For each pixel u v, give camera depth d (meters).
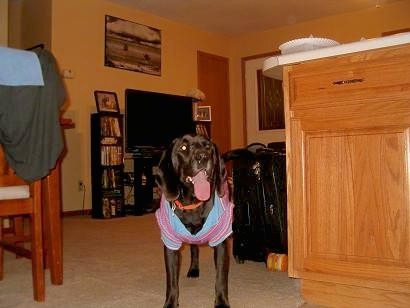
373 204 1.63
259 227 2.47
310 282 1.79
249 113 7.39
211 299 1.84
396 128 1.60
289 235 1.83
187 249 2.94
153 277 2.21
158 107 5.73
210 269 2.38
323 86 1.76
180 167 1.67
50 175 2.08
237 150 2.57
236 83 7.52
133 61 5.94
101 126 5.00
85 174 5.30
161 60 6.37
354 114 1.68
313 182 1.77
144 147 5.50
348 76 1.70
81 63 5.32
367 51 1.65
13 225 2.96
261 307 1.72
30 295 1.92
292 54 1.82
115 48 5.70
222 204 1.71
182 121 6.02
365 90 1.66
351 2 6.02
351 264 1.67
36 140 1.74
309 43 1.98
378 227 1.62
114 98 5.49
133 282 2.11
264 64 2.00
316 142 1.77
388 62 1.62
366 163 1.65
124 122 5.50
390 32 6.05
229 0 5.82
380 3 6.05
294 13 6.40
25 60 1.69
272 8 6.17
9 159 1.78
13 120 1.65
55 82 1.80
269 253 2.42
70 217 4.98
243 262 2.52
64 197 5.10
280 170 2.44
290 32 6.94
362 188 1.66
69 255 2.76
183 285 2.06
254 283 2.08
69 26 5.21
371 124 1.64
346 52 1.68
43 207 2.31
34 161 1.75
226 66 7.49
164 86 6.39
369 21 6.23
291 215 1.82
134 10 6.00
